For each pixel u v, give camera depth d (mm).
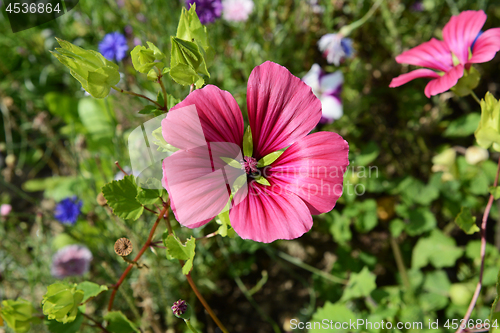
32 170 461
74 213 321
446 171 330
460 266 344
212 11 334
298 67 398
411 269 323
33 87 469
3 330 258
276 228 162
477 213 356
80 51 157
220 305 350
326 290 328
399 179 344
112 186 170
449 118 412
